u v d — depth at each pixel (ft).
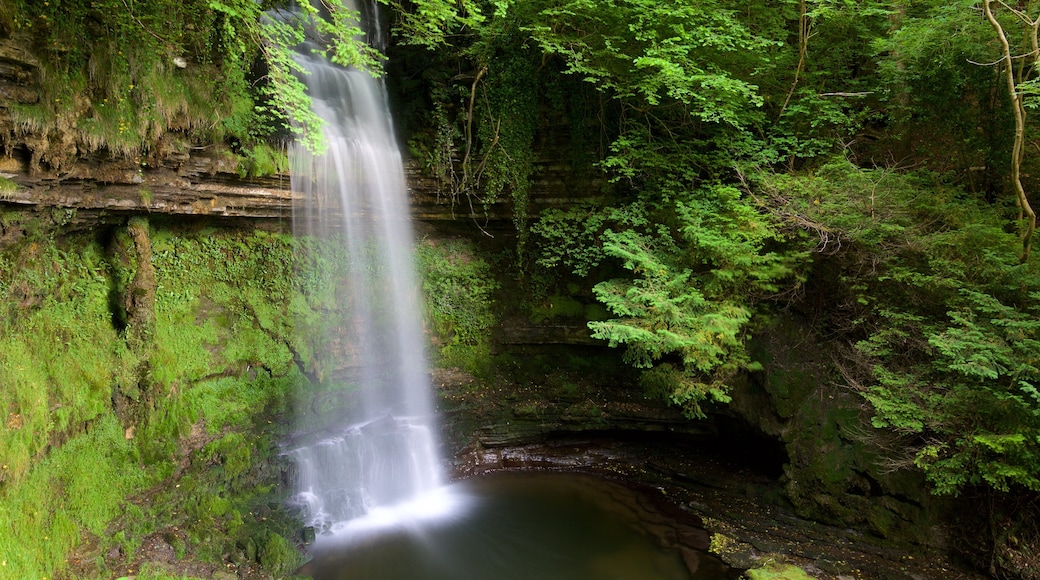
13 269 19.56
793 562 23.81
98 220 22.82
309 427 29.04
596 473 33.65
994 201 26.99
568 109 34.60
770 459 30.01
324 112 32.30
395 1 35.09
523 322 36.91
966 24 24.72
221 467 24.66
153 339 24.09
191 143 24.35
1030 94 24.36
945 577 22.29
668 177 31.42
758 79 31.60
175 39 22.76
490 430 34.53
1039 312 21.26
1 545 15.99
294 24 33.14
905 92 28.84
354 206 32.83
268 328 29.25
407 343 34.94
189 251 27.58
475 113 34.91
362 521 27.81
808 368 27.40
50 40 18.06
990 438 19.65
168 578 19.40
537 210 35.88
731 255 24.38
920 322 23.59
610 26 30.60
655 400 33.63
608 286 27.86
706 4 29.22
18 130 17.60
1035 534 21.40
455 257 37.50
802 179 26.73
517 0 29.96
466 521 27.86
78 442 20.59
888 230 23.47
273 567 22.22
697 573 23.48
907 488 24.08
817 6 29.86
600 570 23.71
